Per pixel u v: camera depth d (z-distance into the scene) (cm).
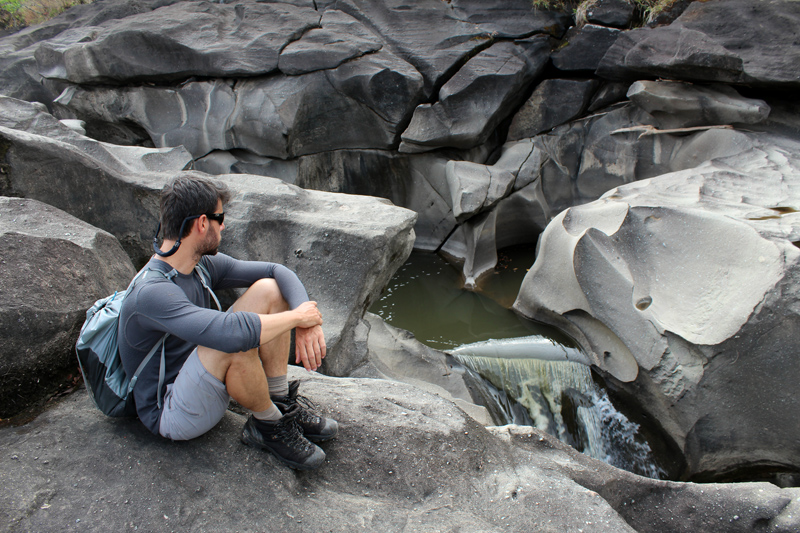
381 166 758
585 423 480
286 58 685
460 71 689
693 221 451
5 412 194
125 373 173
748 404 382
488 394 470
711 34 660
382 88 679
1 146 293
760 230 407
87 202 330
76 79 738
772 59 615
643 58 651
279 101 686
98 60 711
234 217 384
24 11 953
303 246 386
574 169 742
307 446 188
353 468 197
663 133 678
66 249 231
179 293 157
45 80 802
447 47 714
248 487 175
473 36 722
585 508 191
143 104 737
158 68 715
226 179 434
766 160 575
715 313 400
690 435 410
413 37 725
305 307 177
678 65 629
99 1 882
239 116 701
